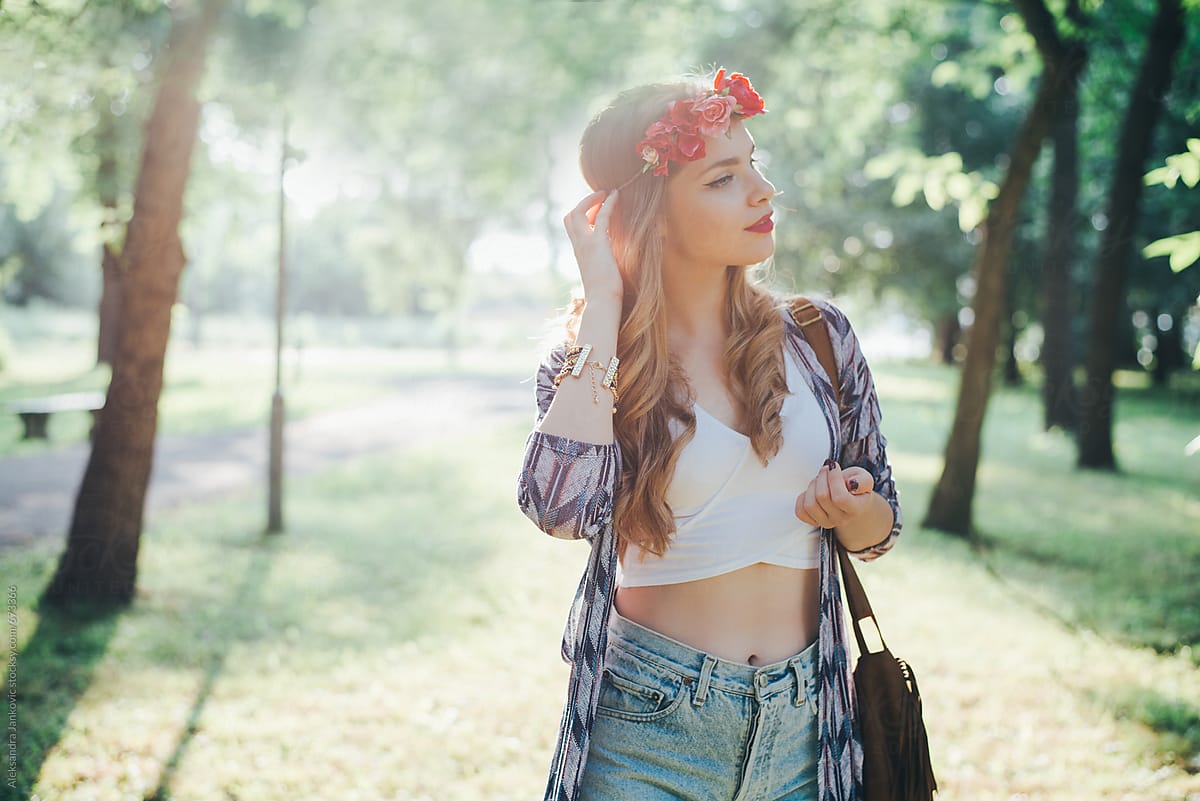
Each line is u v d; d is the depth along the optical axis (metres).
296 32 7.39
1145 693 4.32
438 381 27.42
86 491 5.84
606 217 1.65
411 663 4.91
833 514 1.51
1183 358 28.38
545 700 4.36
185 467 11.77
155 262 5.89
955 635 5.21
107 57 6.00
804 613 1.66
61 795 3.45
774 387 1.61
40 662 4.84
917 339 50.03
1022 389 26.77
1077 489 10.23
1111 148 11.91
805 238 22.89
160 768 3.70
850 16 10.65
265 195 14.09
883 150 21.81
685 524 1.59
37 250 44.56
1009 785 3.44
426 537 7.93
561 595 6.20
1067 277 14.21
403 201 25.20
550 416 1.53
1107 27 8.66
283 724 4.12
